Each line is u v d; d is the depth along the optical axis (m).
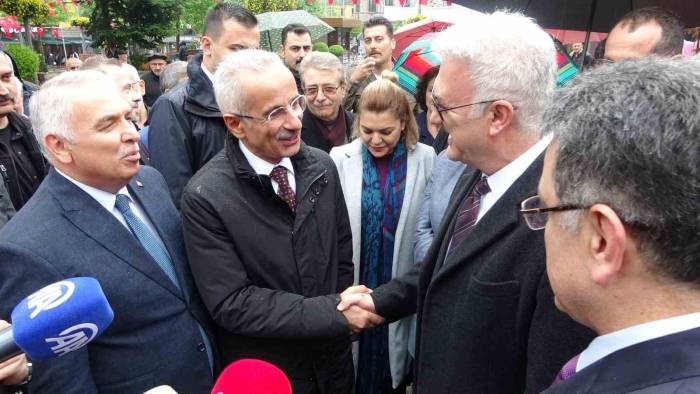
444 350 1.33
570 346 1.00
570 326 0.99
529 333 1.10
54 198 1.42
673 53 2.15
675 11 2.73
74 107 1.36
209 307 1.61
